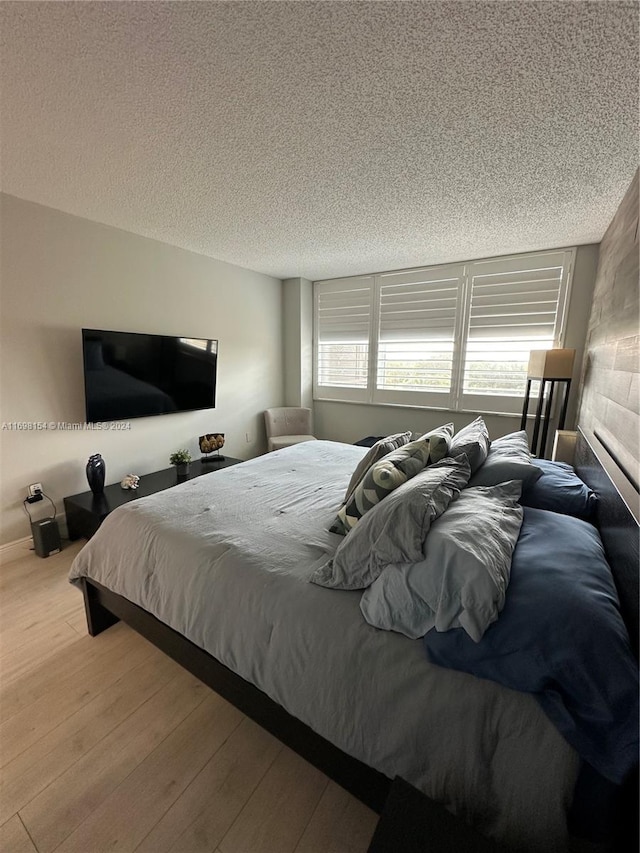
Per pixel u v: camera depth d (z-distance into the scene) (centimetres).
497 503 127
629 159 179
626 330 147
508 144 170
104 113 150
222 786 119
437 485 119
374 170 193
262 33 112
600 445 170
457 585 92
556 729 76
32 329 246
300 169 194
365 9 104
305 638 107
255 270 410
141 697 150
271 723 118
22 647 174
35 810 112
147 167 192
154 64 124
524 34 111
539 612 85
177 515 168
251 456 441
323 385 475
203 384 357
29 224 237
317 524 160
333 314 453
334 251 337
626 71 124
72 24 109
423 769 87
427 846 67
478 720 83
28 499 252
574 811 75
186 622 133
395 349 416
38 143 171
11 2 103
